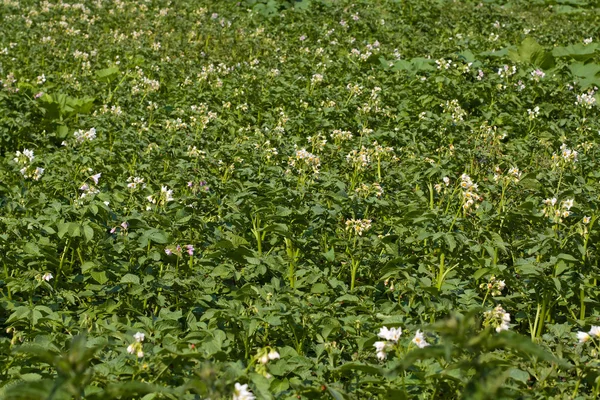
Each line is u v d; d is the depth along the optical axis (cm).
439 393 443
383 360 474
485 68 1288
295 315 507
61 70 1355
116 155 885
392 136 983
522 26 1844
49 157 874
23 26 1614
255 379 411
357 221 628
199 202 696
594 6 2167
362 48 1523
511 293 600
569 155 772
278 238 671
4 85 1102
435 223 627
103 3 1922
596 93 1186
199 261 607
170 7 1928
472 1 2130
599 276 573
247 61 1450
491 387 326
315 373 470
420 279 575
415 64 1353
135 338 452
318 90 1187
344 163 862
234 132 1005
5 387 435
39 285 557
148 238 587
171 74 1309
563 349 466
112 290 575
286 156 869
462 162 900
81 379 311
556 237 584
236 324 511
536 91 1191
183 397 413
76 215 636
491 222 661
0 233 638
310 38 1634
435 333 486
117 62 1348
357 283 629
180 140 927
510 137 1063
